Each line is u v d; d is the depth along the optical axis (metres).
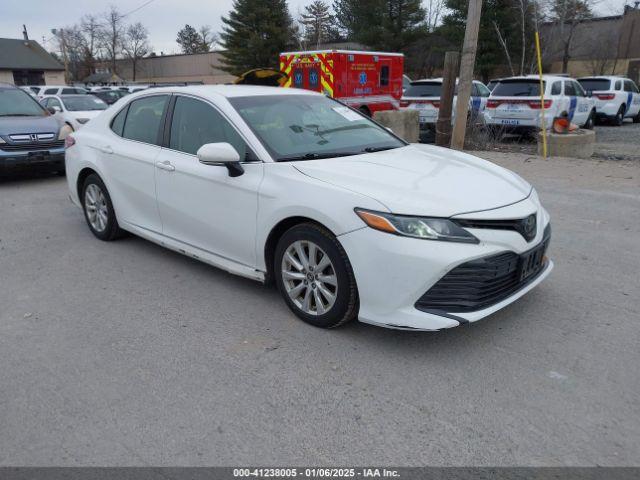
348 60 15.91
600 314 3.94
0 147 8.62
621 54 33.25
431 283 3.18
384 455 2.56
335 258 3.49
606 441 2.62
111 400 3.00
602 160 10.57
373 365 3.31
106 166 5.39
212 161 3.86
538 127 12.77
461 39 33.72
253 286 4.55
